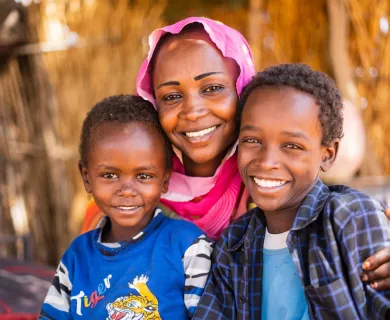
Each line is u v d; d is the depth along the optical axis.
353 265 1.45
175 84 1.76
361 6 4.89
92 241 1.84
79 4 4.34
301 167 1.54
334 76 4.93
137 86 1.90
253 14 4.89
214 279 1.69
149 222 1.82
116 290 1.70
